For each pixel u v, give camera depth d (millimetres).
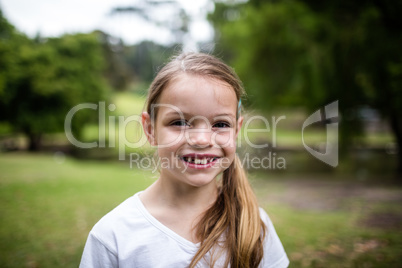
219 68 1321
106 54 46594
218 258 1284
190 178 1248
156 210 1329
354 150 18547
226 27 16297
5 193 8320
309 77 13438
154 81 1389
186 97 1227
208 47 2293
